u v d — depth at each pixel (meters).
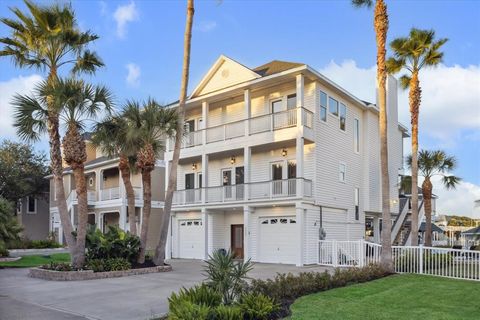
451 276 14.83
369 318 8.45
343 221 23.92
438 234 37.59
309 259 20.81
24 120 15.98
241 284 8.61
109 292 12.48
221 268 8.51
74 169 16.52
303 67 20.75
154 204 32.53
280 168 23.30
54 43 17.23
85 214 16.61
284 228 21.92
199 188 24.98
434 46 22.39
